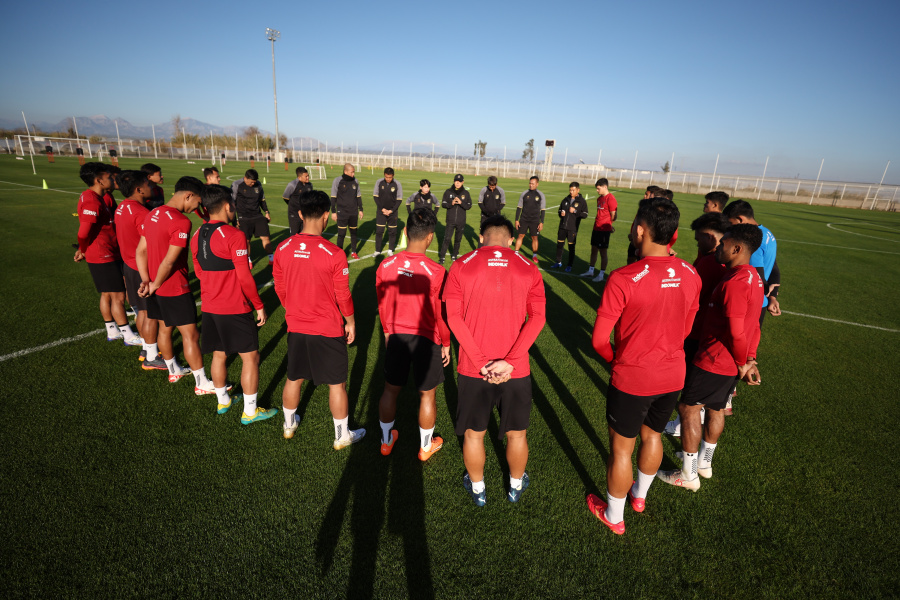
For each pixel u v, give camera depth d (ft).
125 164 124.67
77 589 6.97
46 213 39.86
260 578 7.30
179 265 11.74
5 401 11.81
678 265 7.39
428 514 8.80
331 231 41.14
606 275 27.89
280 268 9.44
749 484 10.19
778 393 14.57
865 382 15.57
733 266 9.04
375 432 11.44
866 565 8.11
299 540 8.07
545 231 45.62
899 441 12.09
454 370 15.14
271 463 10.03
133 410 11.80
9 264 24.29
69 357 14.46
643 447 8.66
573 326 19.81
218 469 9.75
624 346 7.73
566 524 8.75
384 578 7.42
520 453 8.66
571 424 12.21
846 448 11.68
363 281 24.95
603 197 26.43
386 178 28.99
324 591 7.14
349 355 15.79
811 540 8.63
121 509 8.53
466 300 7.83
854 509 9.51
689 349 11.30
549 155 162.20
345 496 9.16
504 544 8.21
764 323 21.45
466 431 8.55
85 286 21.47
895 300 26.50
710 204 15.64
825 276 31.81
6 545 7.64
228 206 10.31
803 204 119.85
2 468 9.41
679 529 8.78
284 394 10.50
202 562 7.54
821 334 20.24
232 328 10.76
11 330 16.21
